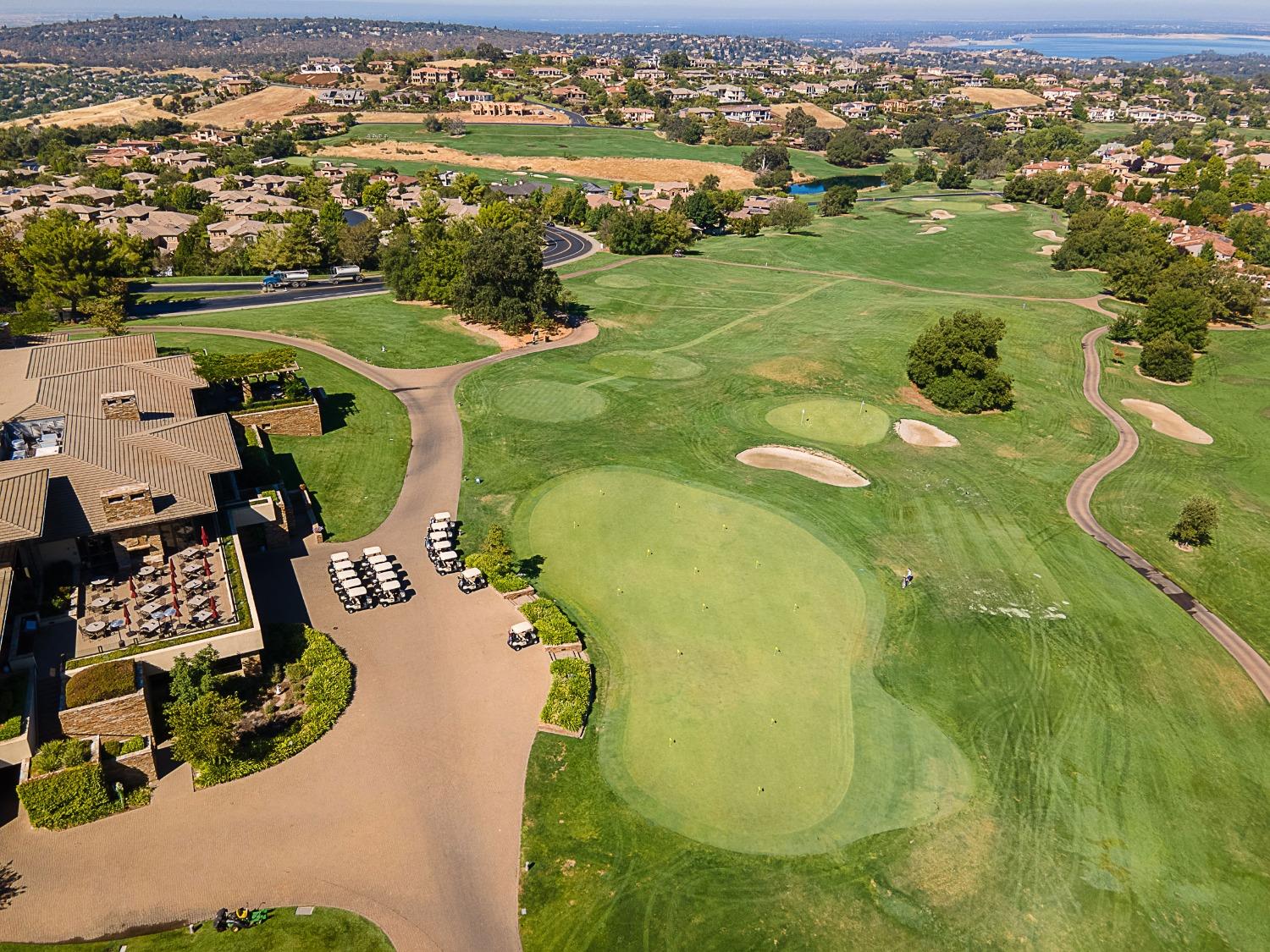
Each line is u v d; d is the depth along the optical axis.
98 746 35.97
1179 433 84.12
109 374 63.88
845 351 100.31
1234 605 55.88
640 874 34.16
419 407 78.12
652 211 156.25
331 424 73.00
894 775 39.78
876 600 53.00
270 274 118.56
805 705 43.81
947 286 137.38
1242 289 118.38
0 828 34.31
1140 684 47.19
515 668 45.09
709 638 48.50
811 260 153.75
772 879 34.28
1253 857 36.81
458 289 101.56
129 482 48.09
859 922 32.78
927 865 35.34
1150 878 35.47
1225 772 41.47
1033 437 81.12
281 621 47.56
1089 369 100.12
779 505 63.91
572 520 60.28
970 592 54.62
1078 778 40.31
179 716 37.00
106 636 40.88
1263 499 71.38
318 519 58.72
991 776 40.09
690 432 76.25
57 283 94.50
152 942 30.28
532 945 31.12
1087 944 32.59
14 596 42.03
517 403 80.31
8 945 29.80
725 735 41.44
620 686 44.38
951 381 86.31
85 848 33.59
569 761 39.41
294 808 35.94
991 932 32.75
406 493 63.00
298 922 31.25
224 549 49.03
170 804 35.84
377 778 37.75
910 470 71.81
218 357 70.75
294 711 41.47
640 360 94.31
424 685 43.38
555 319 106.44
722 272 141.50
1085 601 54.75
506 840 35.25
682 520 60.97
